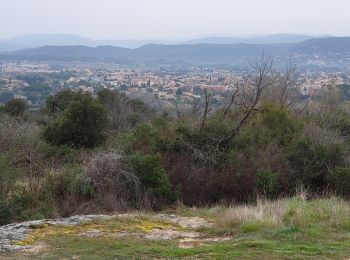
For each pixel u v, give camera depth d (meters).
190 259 6.38
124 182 12.74
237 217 8.88
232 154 14.84
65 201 11.78
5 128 18.36
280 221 8.59
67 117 19.69
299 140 14.62
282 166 14.42
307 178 14.09
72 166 14.26
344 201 11.43
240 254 6.55
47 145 17.41
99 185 12.53
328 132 15.53
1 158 12.10
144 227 8.70
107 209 11.72
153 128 16.58
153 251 6.81
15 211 10.77
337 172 13.38
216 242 7.55
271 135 16.69
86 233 8.05
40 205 11.41
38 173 13.78
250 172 14.09
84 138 19.42
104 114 20.27
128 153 14.32
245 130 16.70
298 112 20.94
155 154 14.33
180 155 15.18
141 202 12.38
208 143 15.96
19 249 6.99
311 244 7.13
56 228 8.34
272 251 6.70
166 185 12.95
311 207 9.68
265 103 18.20
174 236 8.11
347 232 7.92
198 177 13.96
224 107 19.58
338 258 6.38
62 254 6.69
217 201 13.75
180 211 11.51
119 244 7.24
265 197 12.93
